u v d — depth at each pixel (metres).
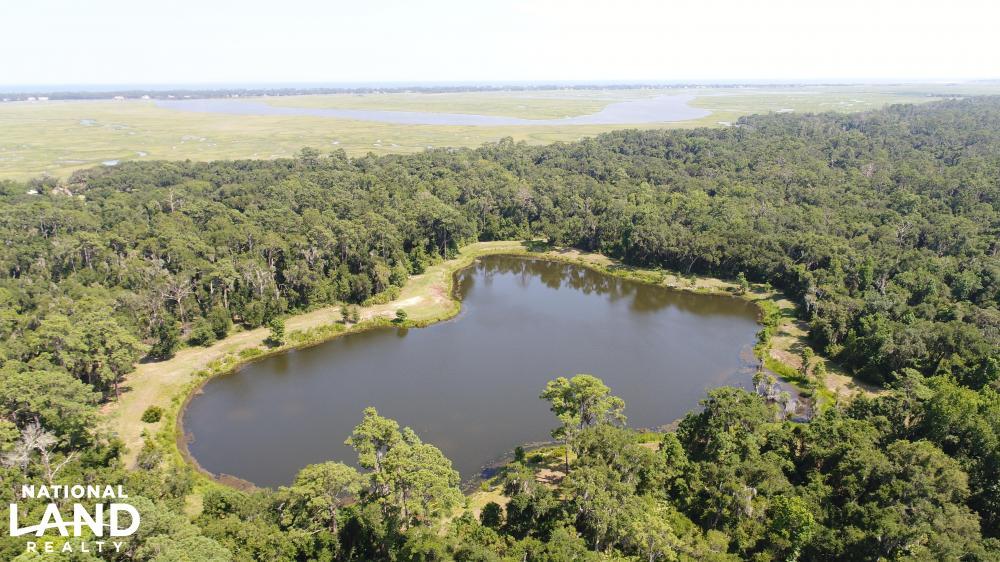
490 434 84.00
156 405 88.88
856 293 119.88
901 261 126.38
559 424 86.50
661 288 145.25
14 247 125.38
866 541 51.44
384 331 119.88
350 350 111.56
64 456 67.94
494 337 117.50
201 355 105.06
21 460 60.28
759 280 143.62
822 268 133.00
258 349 108.75
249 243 130.88
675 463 65.69
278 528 54.50
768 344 111.38
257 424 86.62
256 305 115.88
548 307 134.00
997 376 83.50
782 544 54.03
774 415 76.94
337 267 134.12
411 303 131.88
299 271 124.06
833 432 67.38
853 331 103.06
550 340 116.12
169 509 57.28
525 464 75.56
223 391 96.12
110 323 91.56
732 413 70.75
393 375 101.75
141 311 107.56
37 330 89.81
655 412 89.75
